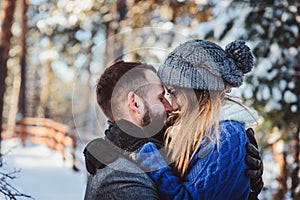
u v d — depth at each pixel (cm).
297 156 581
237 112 174
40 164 1252
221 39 604
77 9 1639
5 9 1209
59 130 1382
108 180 162
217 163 161
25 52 2098
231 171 162
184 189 161
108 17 1573
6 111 2945
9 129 1734
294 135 588
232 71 170
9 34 1201
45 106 2573
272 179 631
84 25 1659
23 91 2230
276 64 586
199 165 163
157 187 162
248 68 177
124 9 1455
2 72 1116
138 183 160
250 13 600
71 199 875
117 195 159
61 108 3375
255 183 172
